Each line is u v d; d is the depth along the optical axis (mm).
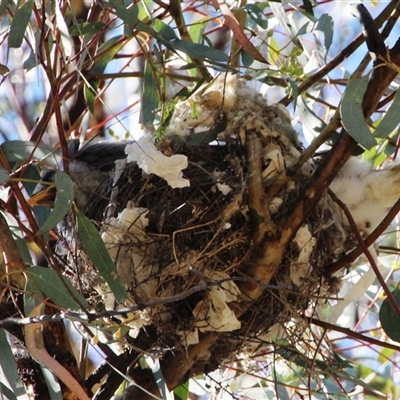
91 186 6180
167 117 5367
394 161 5352
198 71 6043
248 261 4809
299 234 4848
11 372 4746
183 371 5203
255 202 4758
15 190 4691
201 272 4742
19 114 7887
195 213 4758
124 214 4750
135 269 4746
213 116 5250
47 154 5086
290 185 4918
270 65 5371
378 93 4508
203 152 5090
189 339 4949
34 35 5285
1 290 4746
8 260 4676
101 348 5410
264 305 4953
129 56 6883
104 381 5695
